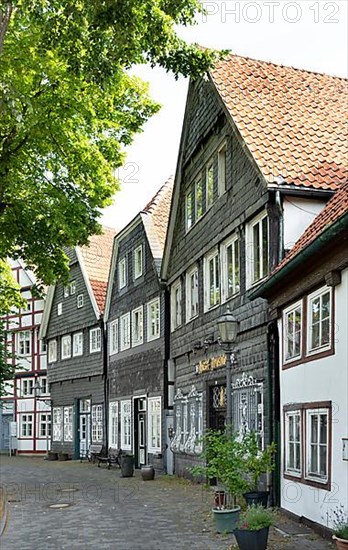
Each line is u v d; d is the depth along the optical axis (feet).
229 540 37.91
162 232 94.43
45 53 51.88
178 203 78.69
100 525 44.73
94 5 38.75
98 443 113.60
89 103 62.95
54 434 132.98
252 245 54.49
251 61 63.77
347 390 34.86
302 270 41.39
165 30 43.83
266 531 33.83
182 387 77.66
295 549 34.24
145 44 44.09
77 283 125.70
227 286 60.85
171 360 84.53
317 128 54.85
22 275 152.25
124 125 70.18
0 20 39.14
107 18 39.22
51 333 136.15
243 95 58.13
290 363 44.68
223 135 61.31
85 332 121.49
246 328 54.44
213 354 64.95
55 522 46.75
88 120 66.23
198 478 70.74
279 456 47.52
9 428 153.17
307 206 48.85
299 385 42.80
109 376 110.11
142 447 94.89
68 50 44.93
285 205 48.62
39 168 68.59
